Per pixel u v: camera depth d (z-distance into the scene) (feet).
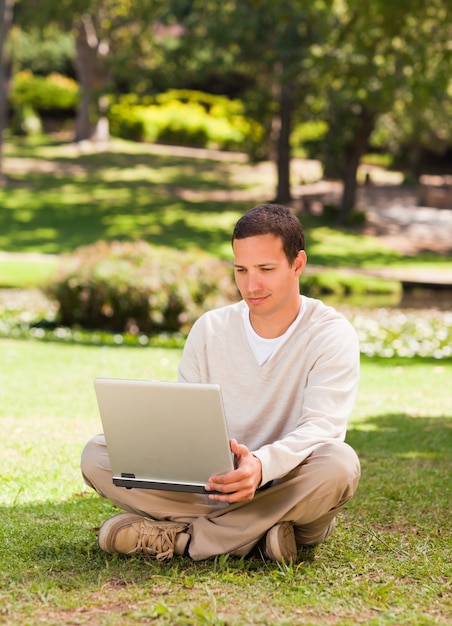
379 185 126.82
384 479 17.30
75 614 10.00
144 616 9.82
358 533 13.51
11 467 17.76
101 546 11.97
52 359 32.96
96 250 46.19
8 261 68.44
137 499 12.16
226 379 12.16
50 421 22.58
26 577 11.21
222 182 116.16
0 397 25.52
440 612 10.34
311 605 10.29
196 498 12.30
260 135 110.32
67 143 134.00
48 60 150.82
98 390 11.33
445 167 150.51
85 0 100.01
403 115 105.60
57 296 44.52
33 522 13.84
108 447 11.64
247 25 87.04
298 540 12.30
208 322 12.41
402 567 11.84
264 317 11.91
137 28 115.65
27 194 102.58
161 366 32.07
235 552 11.82
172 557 12.03
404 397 28.66
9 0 93.61
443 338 44.16
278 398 11.98
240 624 9.59
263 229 11.46
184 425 11.08
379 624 9.75
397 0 40.78
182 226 93.30
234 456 11.73
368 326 46.93
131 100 132.16
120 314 44.21
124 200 103.14
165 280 44.21
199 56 99.91
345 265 79.00
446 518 14.53
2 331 40.91
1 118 106.11
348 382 11.76
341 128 93.30
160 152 133.90
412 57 49.44
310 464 11.41
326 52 74.13
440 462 19.39
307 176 122.01
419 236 95.09
